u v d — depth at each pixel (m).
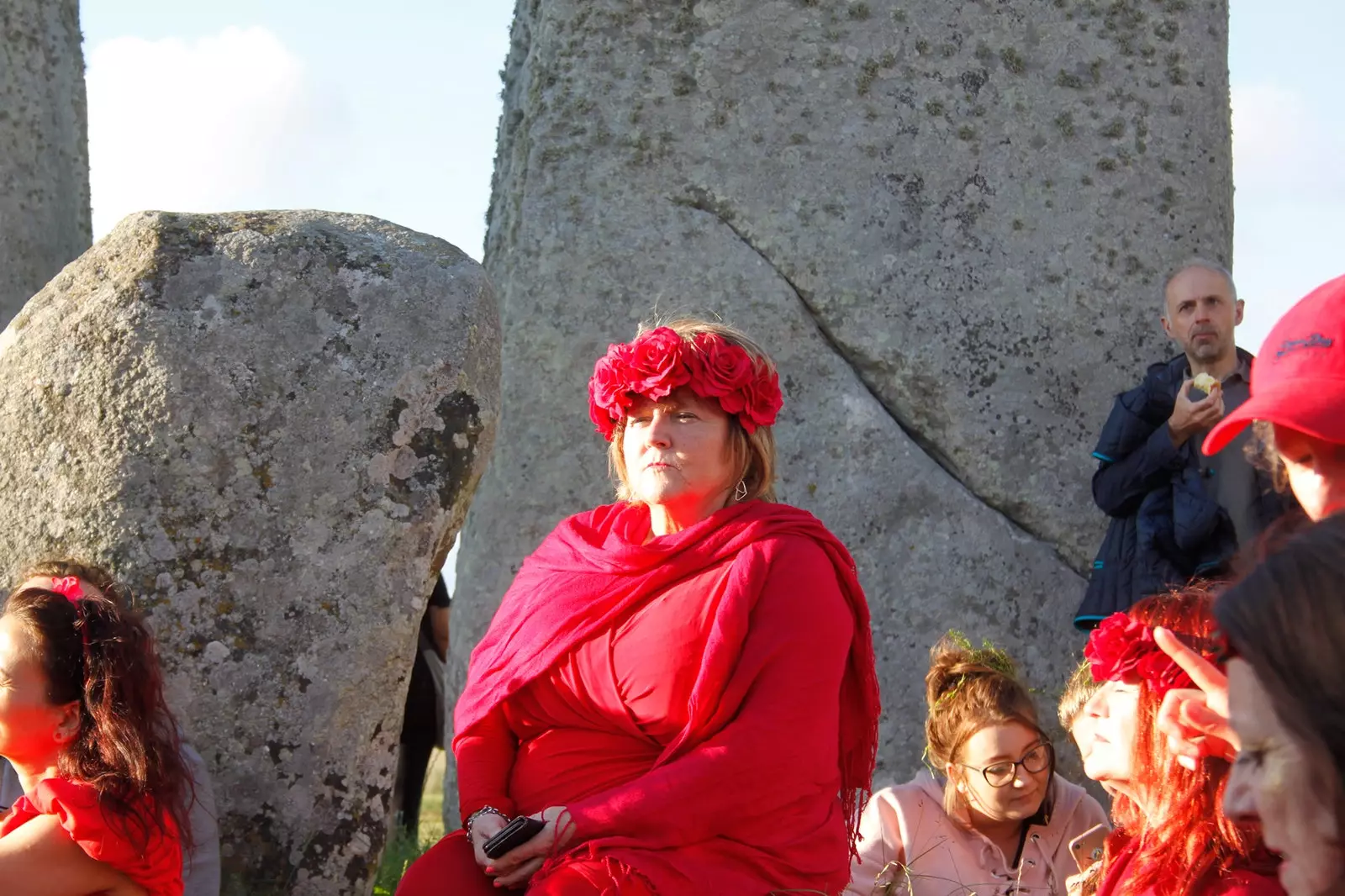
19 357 3.80
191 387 3.69
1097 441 5.82
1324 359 2.26
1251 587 1.40
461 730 3.21
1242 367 5.19
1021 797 3.79
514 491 5.79
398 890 3.04
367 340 3.77
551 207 5.84
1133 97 5.96
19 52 7.43
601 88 5.84
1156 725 2.31
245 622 3.63
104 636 3.14
